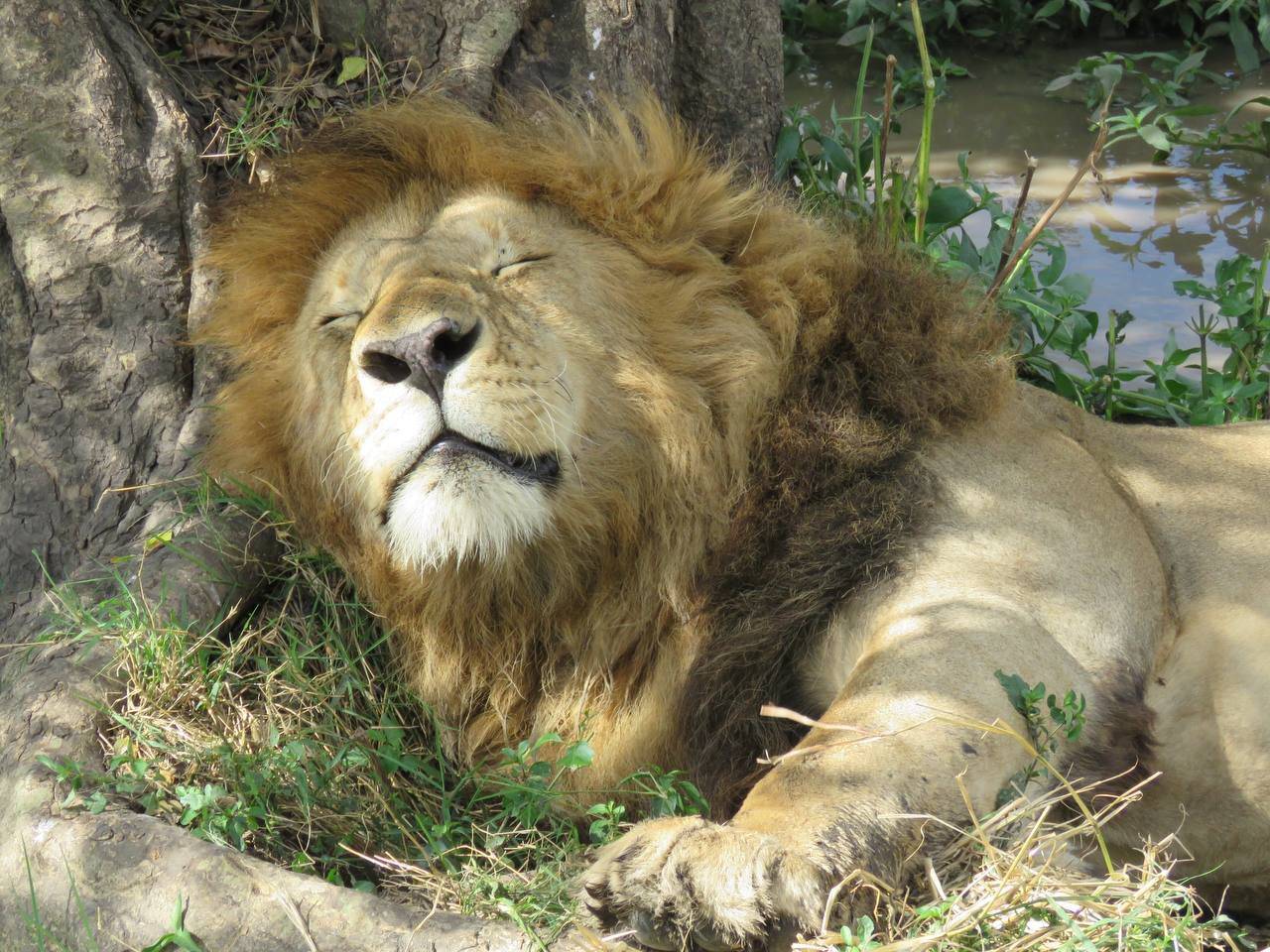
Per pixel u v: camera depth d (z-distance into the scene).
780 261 6.50
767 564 6.20
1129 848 6.30
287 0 7.93
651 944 4.64
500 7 7.77
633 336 6.17
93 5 7.28
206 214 7.37
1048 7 14.91
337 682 6.66
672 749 6.29
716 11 9.15
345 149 6.76
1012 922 4.80
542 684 6.45
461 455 5.63
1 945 5.43
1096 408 9.75
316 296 6.46
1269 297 10.00
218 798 5.78
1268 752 6.14
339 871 5.87
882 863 4.87
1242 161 13.01
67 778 5.71
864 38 14.53
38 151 7.12
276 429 6.62
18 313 7.29
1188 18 15.34
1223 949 5.82
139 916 5.25
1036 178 12.66
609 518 6.11
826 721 5.30
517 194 6.51
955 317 6.70
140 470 7.33
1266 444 6.85
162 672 6.32
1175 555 6.41
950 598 5.71
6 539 7.27
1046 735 5.29
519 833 6.01
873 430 6.21
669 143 6.62
